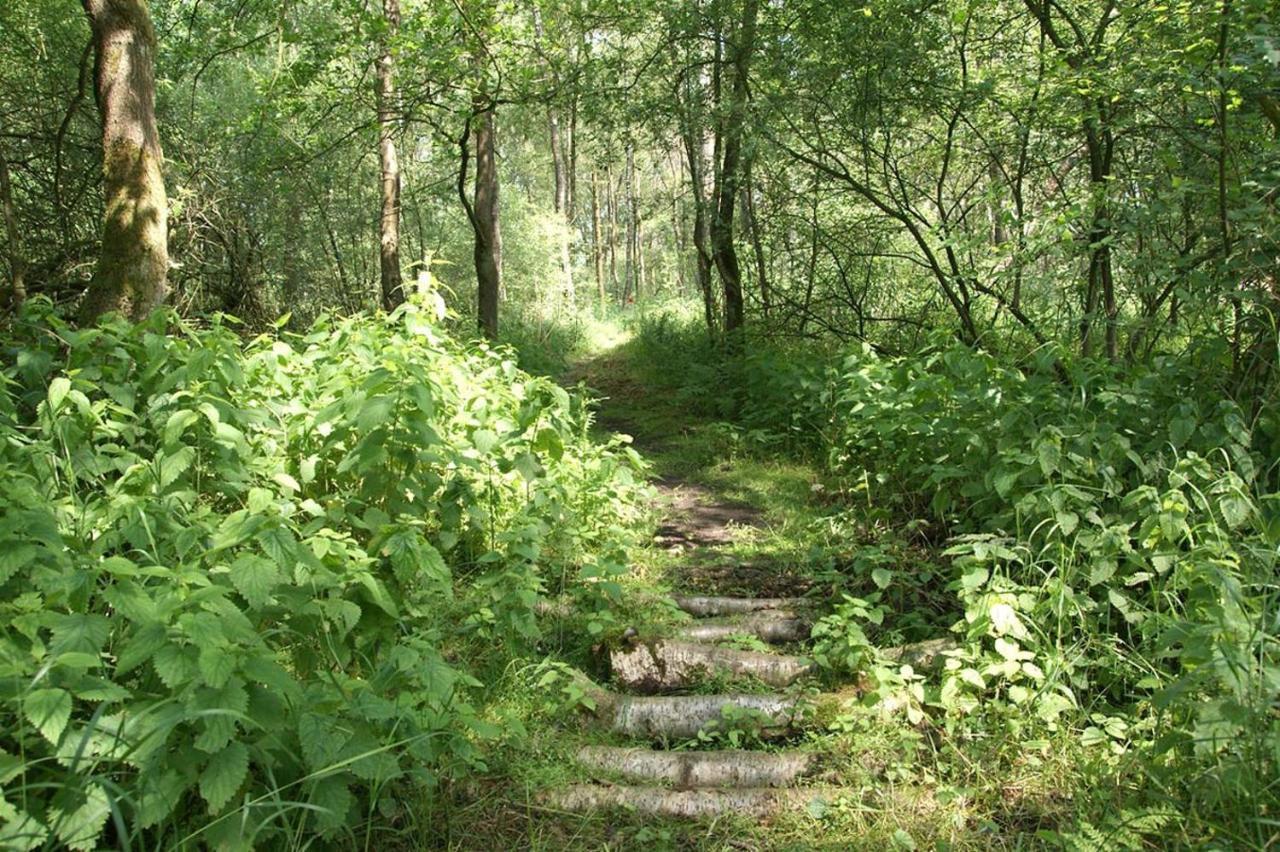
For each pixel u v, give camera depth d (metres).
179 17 11.80
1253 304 4.47
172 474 3.52
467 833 2.95
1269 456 4.14
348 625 2.71
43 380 4.45
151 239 5.81
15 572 2.73
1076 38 7.63
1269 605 2.98
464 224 19.52
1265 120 5.67
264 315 11.84
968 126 9.16
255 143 12.43
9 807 2.00
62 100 10.16
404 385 3.93
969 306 8.68
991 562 4.21
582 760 3.39
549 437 4.64
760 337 11.59
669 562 5.54
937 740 3.43
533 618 4.01
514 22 11.38
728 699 3.80
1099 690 3.57
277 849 2.51
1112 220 6.32
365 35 10.61
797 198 10.62
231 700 2.23
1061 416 4.52
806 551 5.61
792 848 2.90
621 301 36.16
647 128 11.24
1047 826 2.91
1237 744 2.68
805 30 9.06
